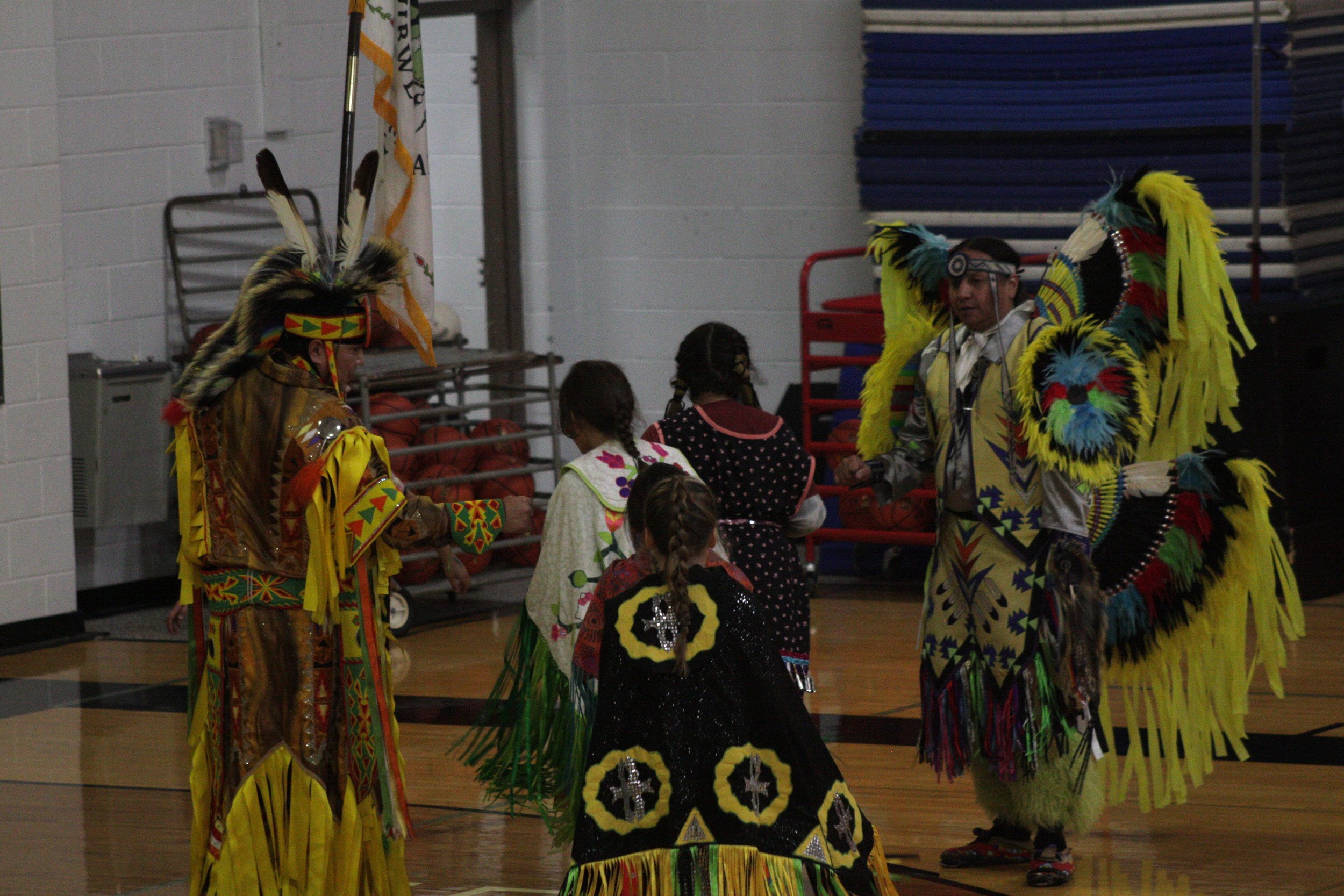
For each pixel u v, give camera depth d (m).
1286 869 10.59
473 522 9.13
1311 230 18.72
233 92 20.52
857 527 19.22
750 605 8.20
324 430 8.84
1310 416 17.94
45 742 14.16
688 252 23.09
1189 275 10.52
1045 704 10.15
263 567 8.96
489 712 10.86
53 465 17.83
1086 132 19.56
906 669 15.69
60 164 18.30
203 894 9.15
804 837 8.00
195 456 9.09
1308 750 13.09
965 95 20.12
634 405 10.23
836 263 22.48
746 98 22.61
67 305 19.22
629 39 22.98
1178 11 19.05
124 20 19.50
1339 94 19.02
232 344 9.12
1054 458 9.84
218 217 20.38
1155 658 11.23
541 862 10.95
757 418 10.39
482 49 23.48
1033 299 10.66
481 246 23.95
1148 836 11.32
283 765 8.95
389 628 9.56
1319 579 18.02
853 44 22.11
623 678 8.16
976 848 10.82
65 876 10.89
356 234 9.15
